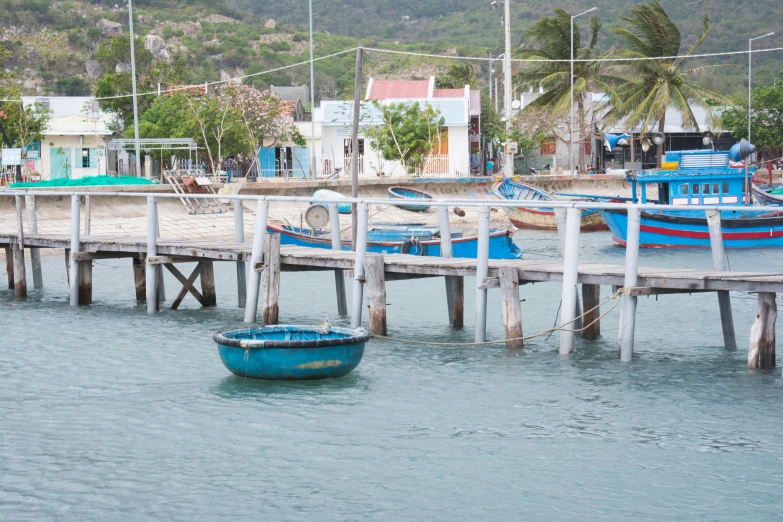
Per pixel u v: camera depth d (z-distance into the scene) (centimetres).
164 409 1437
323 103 5794
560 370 1669
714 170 3697
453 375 1644
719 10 15288
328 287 2759
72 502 1078
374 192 4781
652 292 1673
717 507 1060
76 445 1270
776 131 7131
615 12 16688
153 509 1060
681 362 1733
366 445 1268
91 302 2469
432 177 5156
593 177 6044
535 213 4584
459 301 2092
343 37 16312
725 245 3706
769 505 1062
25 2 14225
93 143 5541
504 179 4712
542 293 2589
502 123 6775
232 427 1345
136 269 2475
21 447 1262
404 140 5316
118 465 1195
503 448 1255
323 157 5762
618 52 6175
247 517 1039
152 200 2258
